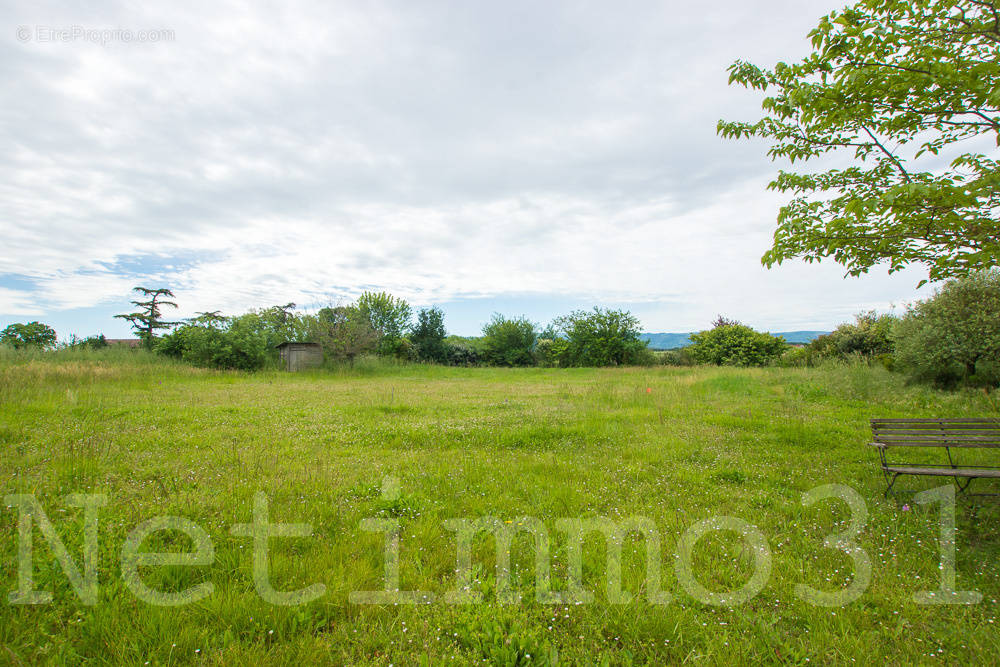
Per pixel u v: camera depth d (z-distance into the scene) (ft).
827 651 8.16
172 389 48.96
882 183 16.75
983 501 15.10
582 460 20.98
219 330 80.43
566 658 8.01
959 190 11.32
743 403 40.04
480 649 8.12
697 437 25.91
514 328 128.47
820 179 17.60
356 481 16.96
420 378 81.10
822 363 68.18
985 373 41.57
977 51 13.80
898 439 16.69
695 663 7.87
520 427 28.30
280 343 94.53
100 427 25.36
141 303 116.06
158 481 15.92
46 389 40.34
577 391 53.98
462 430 27.09
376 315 127.34
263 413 33.22
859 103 14.19
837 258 16.37
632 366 112.57
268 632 8.36
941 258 15.83
